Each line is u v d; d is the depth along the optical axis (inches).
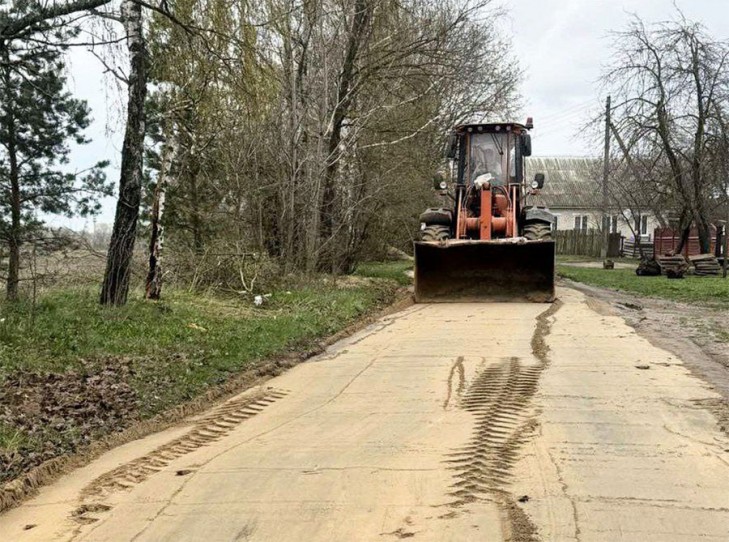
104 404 293.3
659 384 319.0
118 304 472.4
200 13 457.4
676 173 1080.2
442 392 315.3
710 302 658.2
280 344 434.3
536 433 250.7
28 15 365.4
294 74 703.1
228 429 274.5
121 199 473.7
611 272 1135.6
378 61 816.3
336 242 803.4
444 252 656.4
